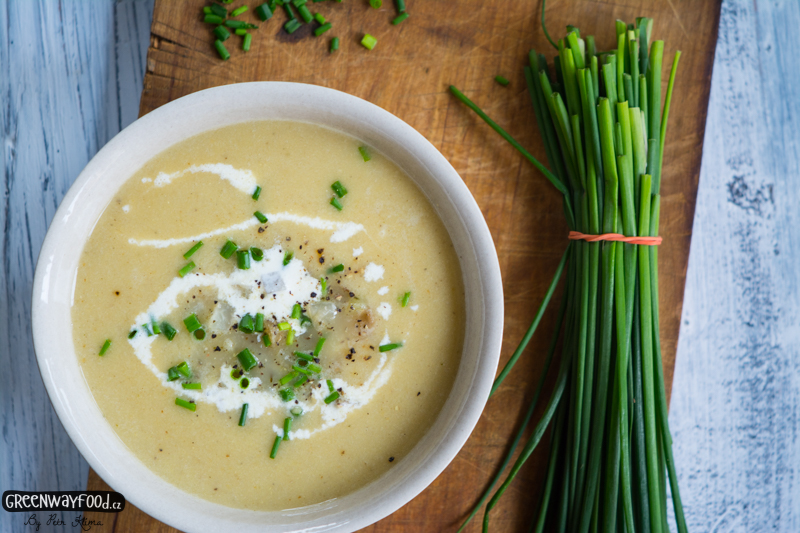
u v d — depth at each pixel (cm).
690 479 45
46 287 37
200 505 38
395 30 41
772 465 45
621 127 38
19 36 43
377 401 38
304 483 38
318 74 41
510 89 41
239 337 38
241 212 38
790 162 45
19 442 43
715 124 44
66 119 44
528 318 41
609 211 38
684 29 42
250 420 38
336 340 38
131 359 38
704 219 45
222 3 40
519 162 41
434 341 38
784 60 45
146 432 38
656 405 38
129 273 38
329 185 38
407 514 41
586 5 41
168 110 37
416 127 41
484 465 41
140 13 44
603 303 38
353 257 38
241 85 37
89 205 37
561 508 39
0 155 43
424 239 38
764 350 45
